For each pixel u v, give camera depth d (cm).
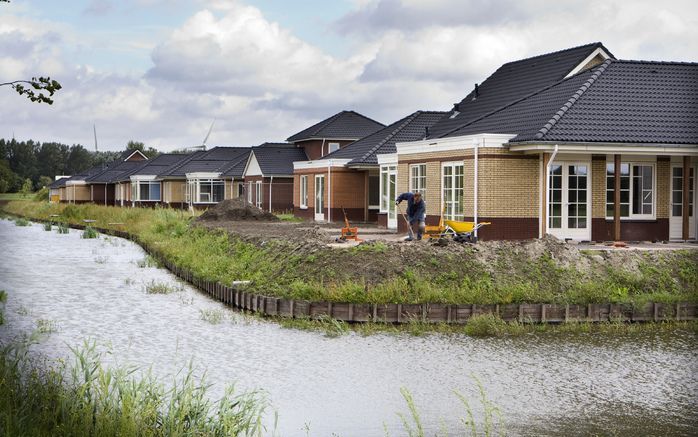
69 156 16225
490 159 2417
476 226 2191
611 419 1123
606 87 2588
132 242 4031
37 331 1650
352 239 2428
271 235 2736
